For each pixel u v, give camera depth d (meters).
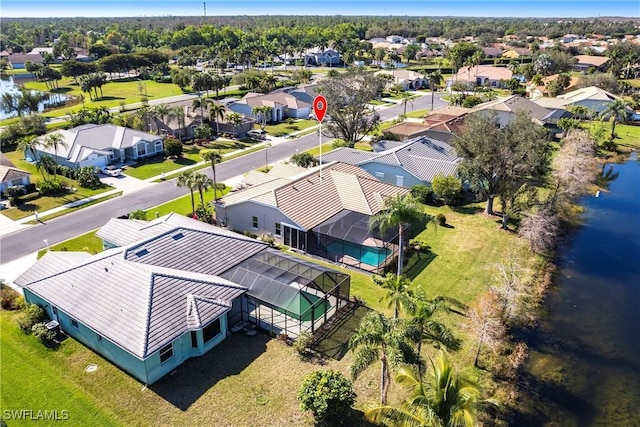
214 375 29.06
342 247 44.34
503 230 49.59
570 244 48.28
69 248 44.66
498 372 29.89
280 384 28.36
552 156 70.38
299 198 47.31
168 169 68.50
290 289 33.09
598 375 30.25
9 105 104.44
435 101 126.06
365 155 65.50
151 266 33.88
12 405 26.48
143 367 27.62
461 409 18.56
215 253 37.38
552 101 99.25
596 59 164.88
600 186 65.62
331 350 31.36
